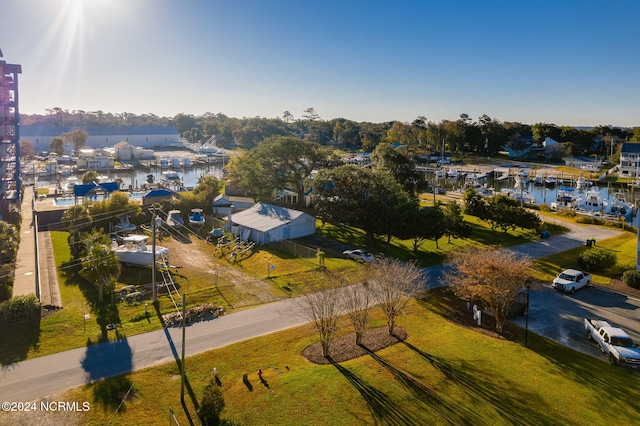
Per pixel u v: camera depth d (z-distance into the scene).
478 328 29.25
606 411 20.08
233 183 73.88
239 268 41.47
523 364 24.23
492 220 57.75
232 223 54.50
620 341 25.66
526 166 147.88
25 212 62.12
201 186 74.50
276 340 26.80
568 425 19.02
